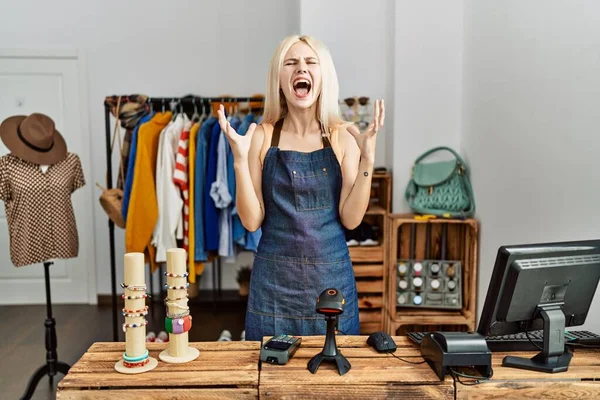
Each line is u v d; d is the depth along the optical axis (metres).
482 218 2.89
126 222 3.16
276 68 1.76
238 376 1.26
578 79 1.89
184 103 3.46
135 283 1.30
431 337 1.33
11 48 4.30
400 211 3.35
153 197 3.15
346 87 3.64
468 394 1.23
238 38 4.39
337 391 1.22
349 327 1.84
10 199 2.71
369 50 3.61
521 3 2.38
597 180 1.78
